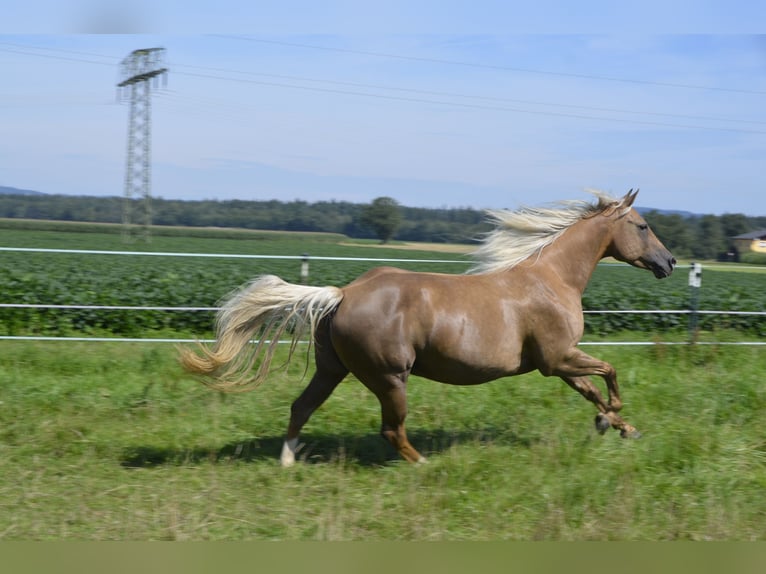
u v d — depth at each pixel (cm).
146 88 6906
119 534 524
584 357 711
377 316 642
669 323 1500
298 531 541
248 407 843
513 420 815
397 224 8844
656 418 830
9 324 1277
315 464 683
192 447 727
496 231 742
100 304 1370
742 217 6906
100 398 864
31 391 875
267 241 7988
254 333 660
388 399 661
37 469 649
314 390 688
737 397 898
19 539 512
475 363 661
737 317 1514
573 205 752
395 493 614
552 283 709
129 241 6831
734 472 664
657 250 768
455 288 668
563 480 631
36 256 3031
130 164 6950
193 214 11150
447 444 746
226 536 526
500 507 584
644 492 615
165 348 1141
